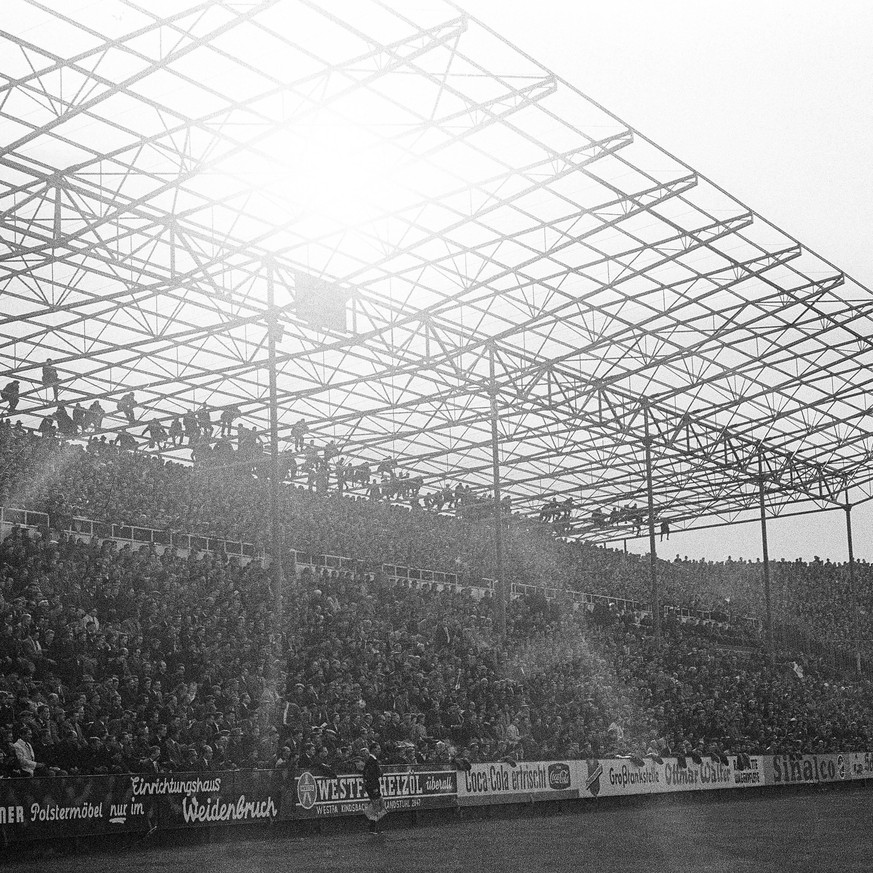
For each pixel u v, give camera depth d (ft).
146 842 73.92
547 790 110.93
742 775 141.28
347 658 115.34
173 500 150.61
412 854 70.33
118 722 80.48
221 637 106.52
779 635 248.11
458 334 150.61
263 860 66.69
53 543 107.76
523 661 142.92
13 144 97.81
